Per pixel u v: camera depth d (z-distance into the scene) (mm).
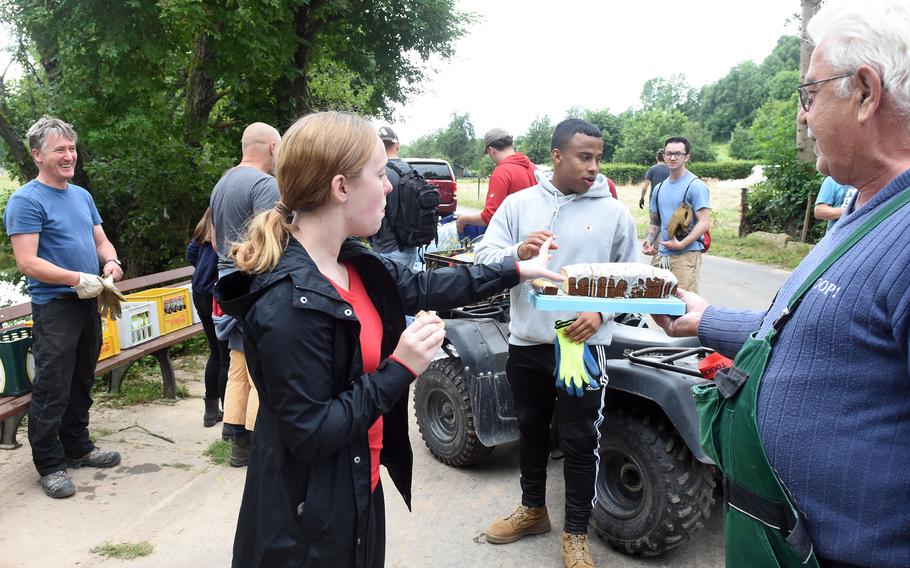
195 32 8398
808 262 1461
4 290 9555
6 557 3143
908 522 1235
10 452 4359
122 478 4035
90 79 8500
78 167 8359
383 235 5137
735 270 12195
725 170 51375
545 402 3164
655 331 3717
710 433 1591
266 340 1502
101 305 3973
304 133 1609
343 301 1585
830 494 1295
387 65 14789
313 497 1613
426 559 3193
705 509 2990
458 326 3945
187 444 4582
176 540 3352
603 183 2992
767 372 1396
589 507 3002
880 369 1229
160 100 8852
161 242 8898
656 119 68062
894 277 1194
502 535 3305
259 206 3555
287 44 10305
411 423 5027
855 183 1419
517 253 2574
